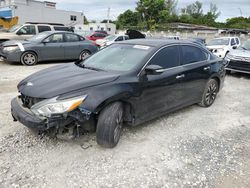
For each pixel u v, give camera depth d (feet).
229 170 10.22
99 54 14.97
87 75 11.66
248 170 10.27
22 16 103.09
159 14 205.36
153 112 13.28
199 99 17.12
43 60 35.09
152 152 11.33
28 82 11.49
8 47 32.58
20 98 11.77
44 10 109.50
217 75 17.81
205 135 13.34
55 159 10.41
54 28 45.27
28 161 10.19
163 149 11.64
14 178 9.15
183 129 13.96
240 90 23.86
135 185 9.09
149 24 196.24
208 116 16.21
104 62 13.64
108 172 9.76
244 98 20.95
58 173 9.55
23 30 41.34
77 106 9.86
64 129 10.48
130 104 11.78
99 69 12.84
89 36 75.20
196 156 11.17
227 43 45.47
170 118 15.48
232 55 30.27
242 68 29.27
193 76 15.55
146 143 12.12
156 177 9.59
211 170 10.17
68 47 37.01
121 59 13.34
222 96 21.35
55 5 117.70
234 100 20.24
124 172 9.80
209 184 9.32
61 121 9.81
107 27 134.92
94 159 10.56
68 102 9.78
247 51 30.53
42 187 8.79
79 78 11.23
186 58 15.37
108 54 14.37
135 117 12.22
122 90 11.05
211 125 14.75
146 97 12.45
